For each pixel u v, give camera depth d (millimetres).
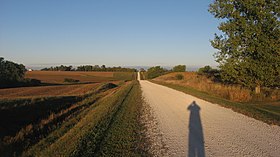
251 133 8891
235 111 14023
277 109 14984
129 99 21906
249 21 20203
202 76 47844
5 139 9078
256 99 20141
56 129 10734
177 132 9383
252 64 20188
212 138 8336
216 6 21703
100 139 8422
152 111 14828
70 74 130625
